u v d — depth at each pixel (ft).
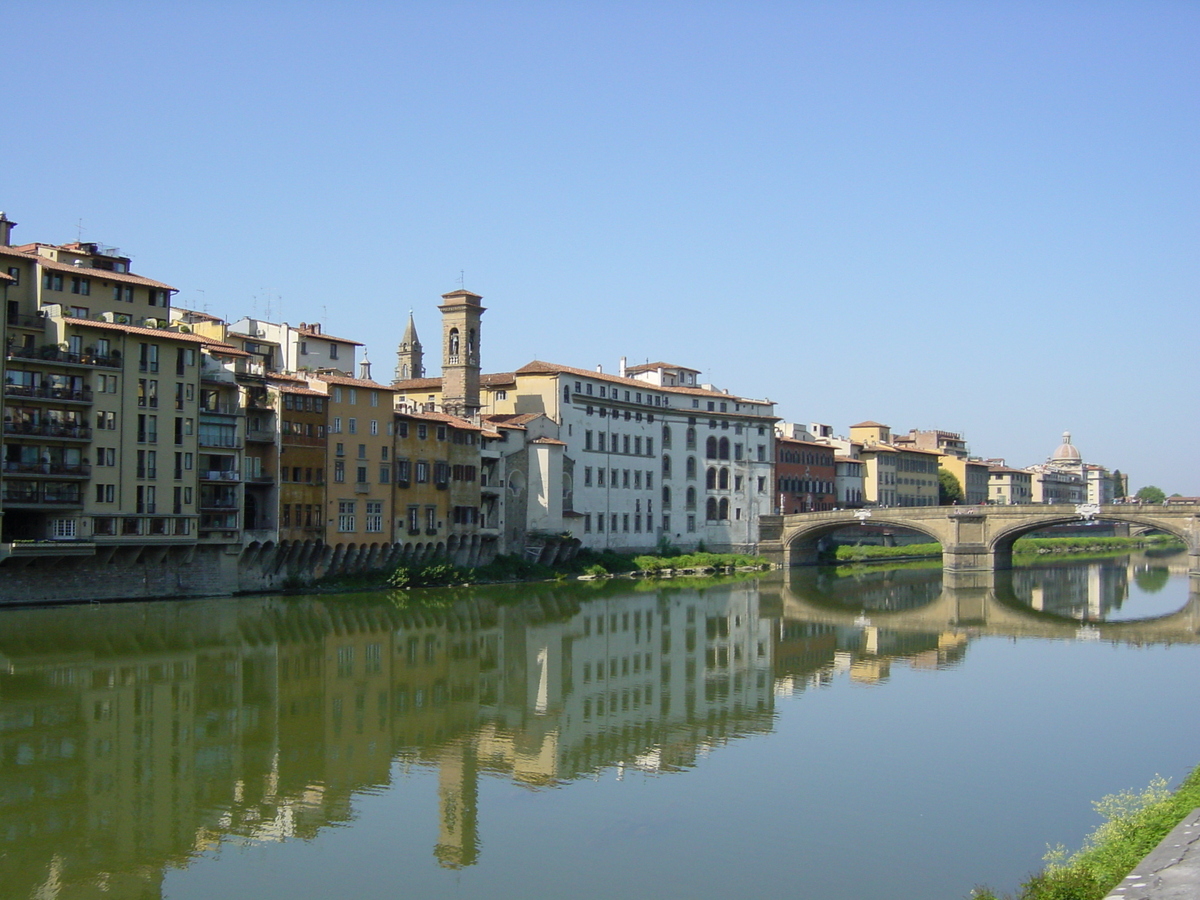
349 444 402.52
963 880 133.59
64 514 322.75
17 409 312.91
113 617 304.91
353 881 132.67
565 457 530.27
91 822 149.79
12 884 130.82
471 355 498.69
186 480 349.20
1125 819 127.54
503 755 185.26
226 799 159.74
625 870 136.36
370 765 177.58
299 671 246.27
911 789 168.45
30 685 223.92
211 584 362.53
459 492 453.99
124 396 334.65
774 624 354.33
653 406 586.45
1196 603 434.71
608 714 215.72
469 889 130.62
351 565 407.03
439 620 334.65
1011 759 185.37
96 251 380.99
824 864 138.51
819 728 206.59
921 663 279.69
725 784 170.71
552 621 343.05
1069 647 309.22
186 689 225.15
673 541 597.11
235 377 368.89
